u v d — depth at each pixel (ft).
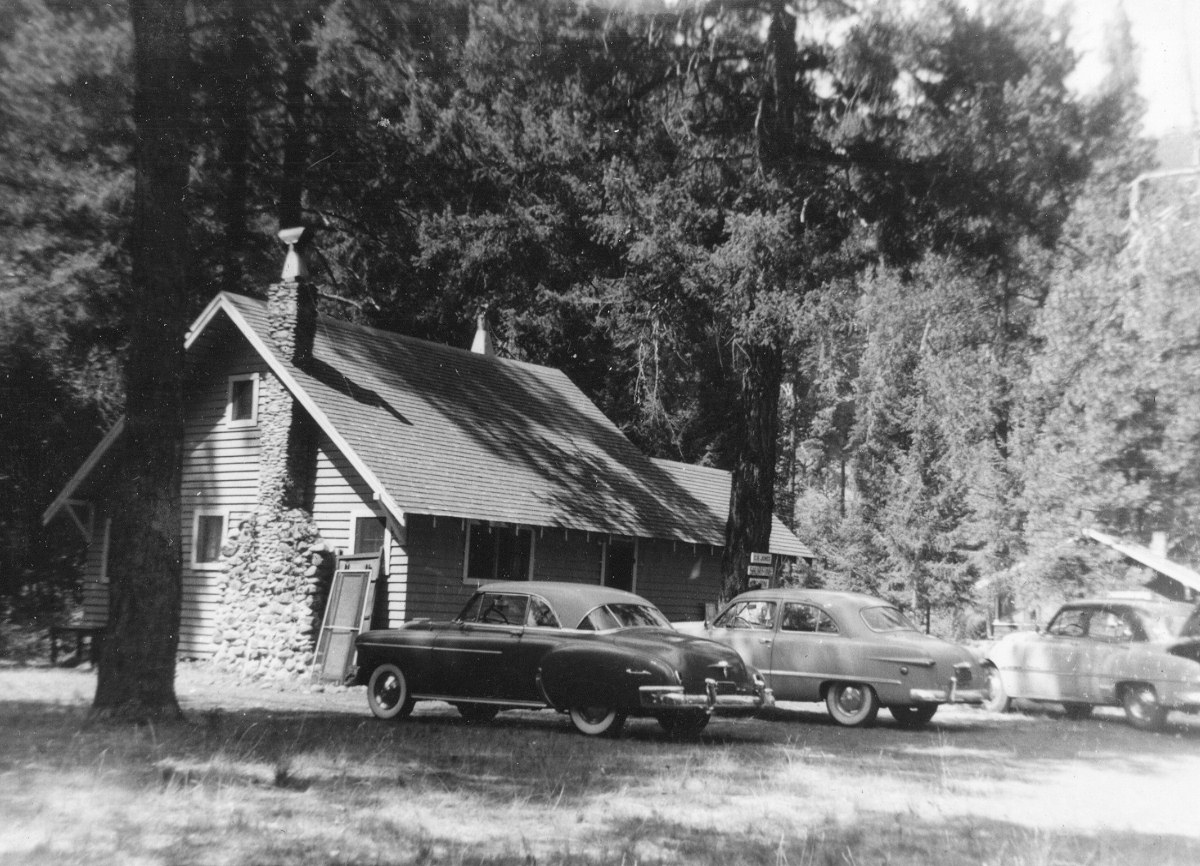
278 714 49.39
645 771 35.19
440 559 74.28
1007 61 67.51
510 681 46.55
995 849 25.43
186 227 43.83
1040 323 102.47
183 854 22.54
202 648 80.79
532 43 77.92
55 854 22.30
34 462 108.88
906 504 138.00
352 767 33.58
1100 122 70.64
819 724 54.65
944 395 135.23
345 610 71.56
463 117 111.65
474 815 27.07
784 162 69.05
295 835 24.32
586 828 26.13
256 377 80.74
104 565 87.51
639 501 90.53
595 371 129.08
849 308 94.02
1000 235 70.54
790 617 56.54
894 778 36.01
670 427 129.70
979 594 132.77
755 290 67.31
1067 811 31.27
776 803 30.60
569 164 89.20
